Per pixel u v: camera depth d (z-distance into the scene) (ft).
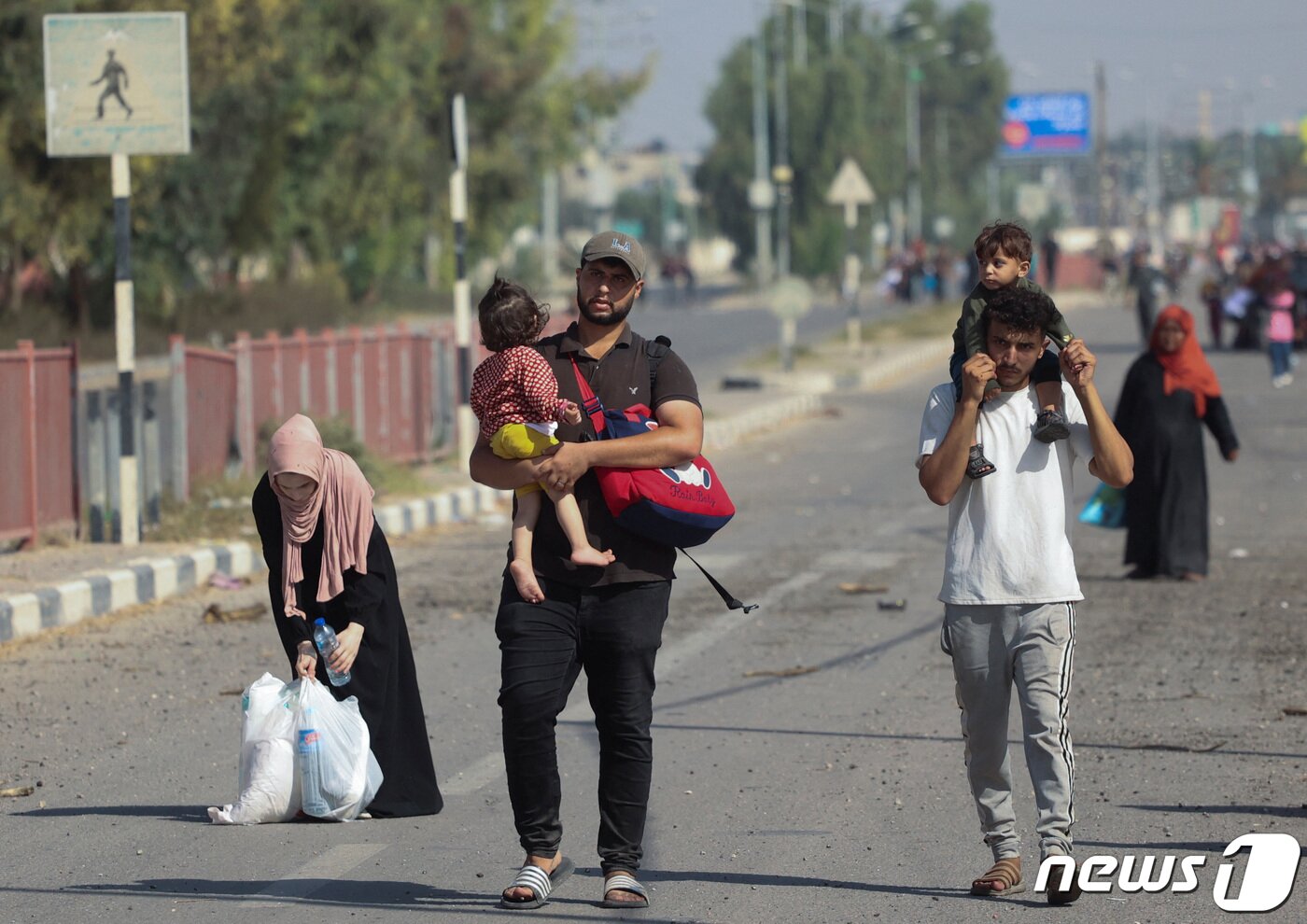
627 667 43.65
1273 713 65.82
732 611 89.51
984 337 43.16
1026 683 43.21
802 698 69.92
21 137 228.63
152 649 80.18
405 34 370.94
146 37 100.32
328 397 134.82
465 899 45.16
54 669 75.51
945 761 59.57
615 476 42.55
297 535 52.60
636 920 43.24
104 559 96.48
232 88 266.57
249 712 53.36
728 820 52.54
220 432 121.29
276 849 50.11
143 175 242.99
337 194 352.90
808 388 238.68
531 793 44.14
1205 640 79.77
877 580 98.78
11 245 253.85
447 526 124.06
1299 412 195.31
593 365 43.78
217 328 301.22
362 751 52.75
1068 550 43.37
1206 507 96.99
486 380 42.91
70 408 104.58
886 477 149.59
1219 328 299.99
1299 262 298.97
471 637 83.76
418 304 433.48
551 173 483.92
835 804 54.34
